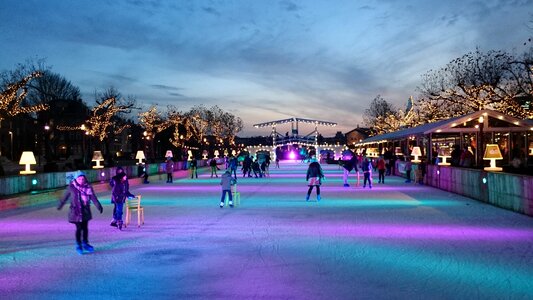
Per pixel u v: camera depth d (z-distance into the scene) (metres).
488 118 27.69
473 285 6.59
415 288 6.47
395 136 38.97
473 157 29.62
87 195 9.14
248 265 7.85
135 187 26.77
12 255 8.88
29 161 20.72
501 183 15.44
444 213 14.26
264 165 37.16
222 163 69.38
